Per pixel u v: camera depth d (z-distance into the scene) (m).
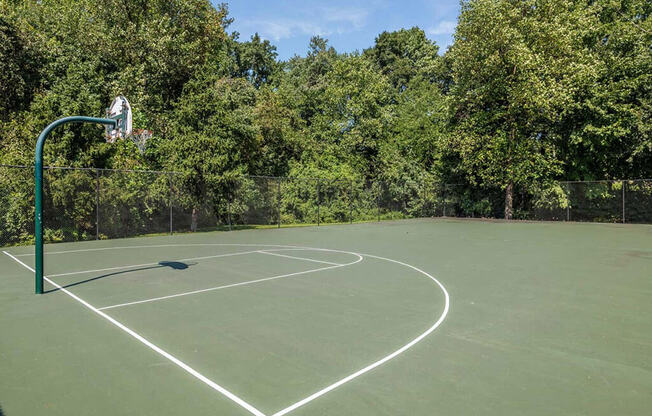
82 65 20.19
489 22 27.28
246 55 47.28
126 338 5.27
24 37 20.27
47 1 26.52
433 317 6.21
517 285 8.55
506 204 31.28
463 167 31.42
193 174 21.00
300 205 28.75
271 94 35.44
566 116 29.33
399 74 51.69
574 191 29.64
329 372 4.21
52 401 3.61
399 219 33.72
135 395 3.72
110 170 17.97
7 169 16.03
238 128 26.48
